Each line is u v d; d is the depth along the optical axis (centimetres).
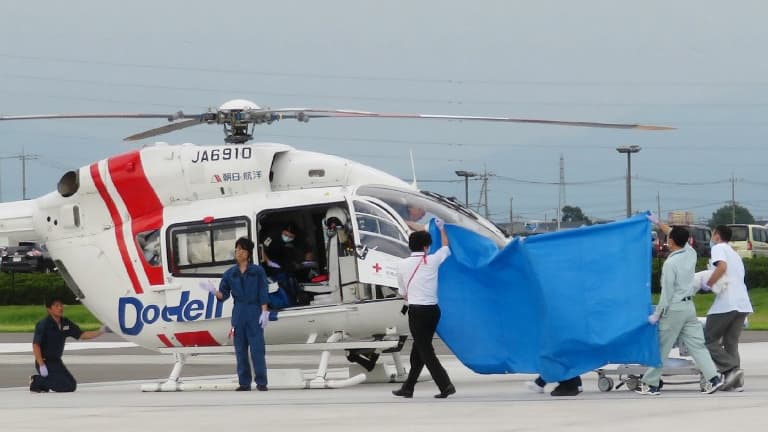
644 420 2512
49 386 3919
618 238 3266
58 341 3950
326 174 3894
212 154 3947
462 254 3344
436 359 3194
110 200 4047
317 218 3878
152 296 3972
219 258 3884
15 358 5962
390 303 3756
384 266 3716
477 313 3328
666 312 3189
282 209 3831
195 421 2638
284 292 3816
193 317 3900
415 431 2380
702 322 3525
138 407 3066
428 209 3822
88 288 4072
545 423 2486
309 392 3616
